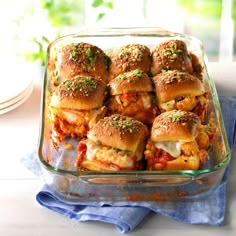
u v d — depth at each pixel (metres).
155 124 0.79
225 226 0.74
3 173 0.81
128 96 0.85
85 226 0.74
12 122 0.90
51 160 0.80
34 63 1.00
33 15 1.33
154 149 0.78
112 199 0.75
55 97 0.84
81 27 1.38
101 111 0.84
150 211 0.75
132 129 0.78
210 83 0.87
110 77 0.91
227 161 0.73
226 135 0.81
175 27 1.42
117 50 0.94
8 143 0.86
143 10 1.41
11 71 0.98
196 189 0.75
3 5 1.31
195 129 0.78
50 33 1.25
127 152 0.76
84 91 0.84
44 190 0.75
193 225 0.74
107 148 0.77
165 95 0.85
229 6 1.43
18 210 0.76
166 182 0.74
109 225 0.74
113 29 1.04
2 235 0.73
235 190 0.78
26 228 0.73
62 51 0.92
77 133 0.84
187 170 0.73
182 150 0.77
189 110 0.85
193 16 1.50
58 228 0.73
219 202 0.75
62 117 0.84
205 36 1.53
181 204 0.75
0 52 1.18
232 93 0.96
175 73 0.87
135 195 0.75
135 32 1.02
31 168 0.81
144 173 0.71
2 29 1.25
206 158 0.79
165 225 0.74
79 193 0.75
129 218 0.73
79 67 0.90
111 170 0.76
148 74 0.91
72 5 1.37
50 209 0.75
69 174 0.72
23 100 0.93
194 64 0.95
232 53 1.49
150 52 0.94
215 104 0.83
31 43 1.15
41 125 0.78
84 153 0.79
